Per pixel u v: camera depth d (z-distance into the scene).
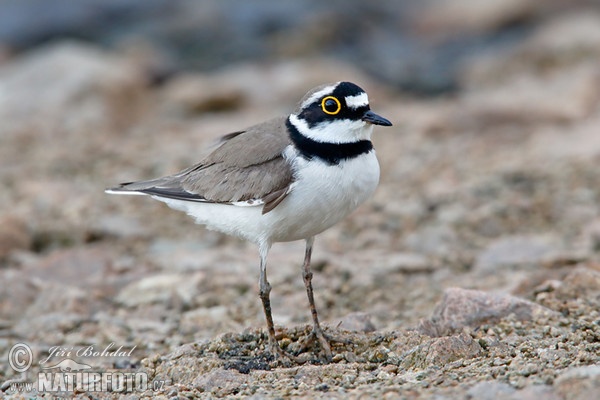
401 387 8.08
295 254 14.27
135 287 13.15
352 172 9.36
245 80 25.94
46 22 33.06
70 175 19.00
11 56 30.78
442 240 15.14
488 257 14.13
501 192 17.06
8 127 22.50
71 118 23.19
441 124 21.95
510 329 10.11
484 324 10.31
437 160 19.44
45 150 20.73
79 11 33.72
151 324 11.85
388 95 25.75
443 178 18.17
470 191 17.17
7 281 13.27
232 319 11.95
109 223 15.92
